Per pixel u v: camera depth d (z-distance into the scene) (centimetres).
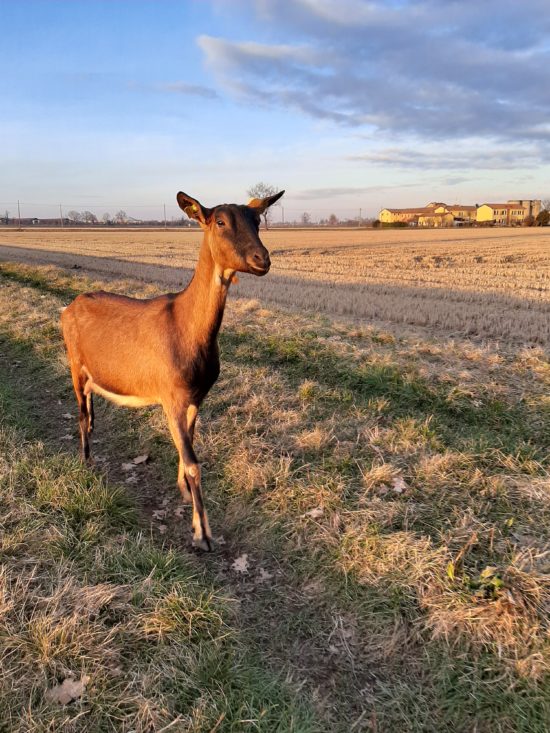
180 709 121
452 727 123
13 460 211
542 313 498
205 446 234
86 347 205
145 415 270
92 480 201
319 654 141
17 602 140
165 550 175
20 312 510
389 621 146
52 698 119
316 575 164
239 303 544
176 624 138
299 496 195
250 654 138
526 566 156
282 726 120
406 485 200
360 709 127
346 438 237
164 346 174
